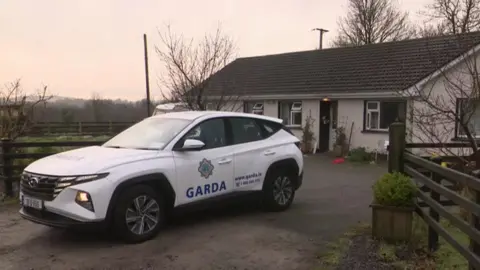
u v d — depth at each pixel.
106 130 30.39
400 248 5.11
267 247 5.43
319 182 11.20
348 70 19.75
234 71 25.50
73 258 5.00
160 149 5.98
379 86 16.80
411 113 11.27
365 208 7.83
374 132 17.00
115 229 5.39
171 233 6.02
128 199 5.45
